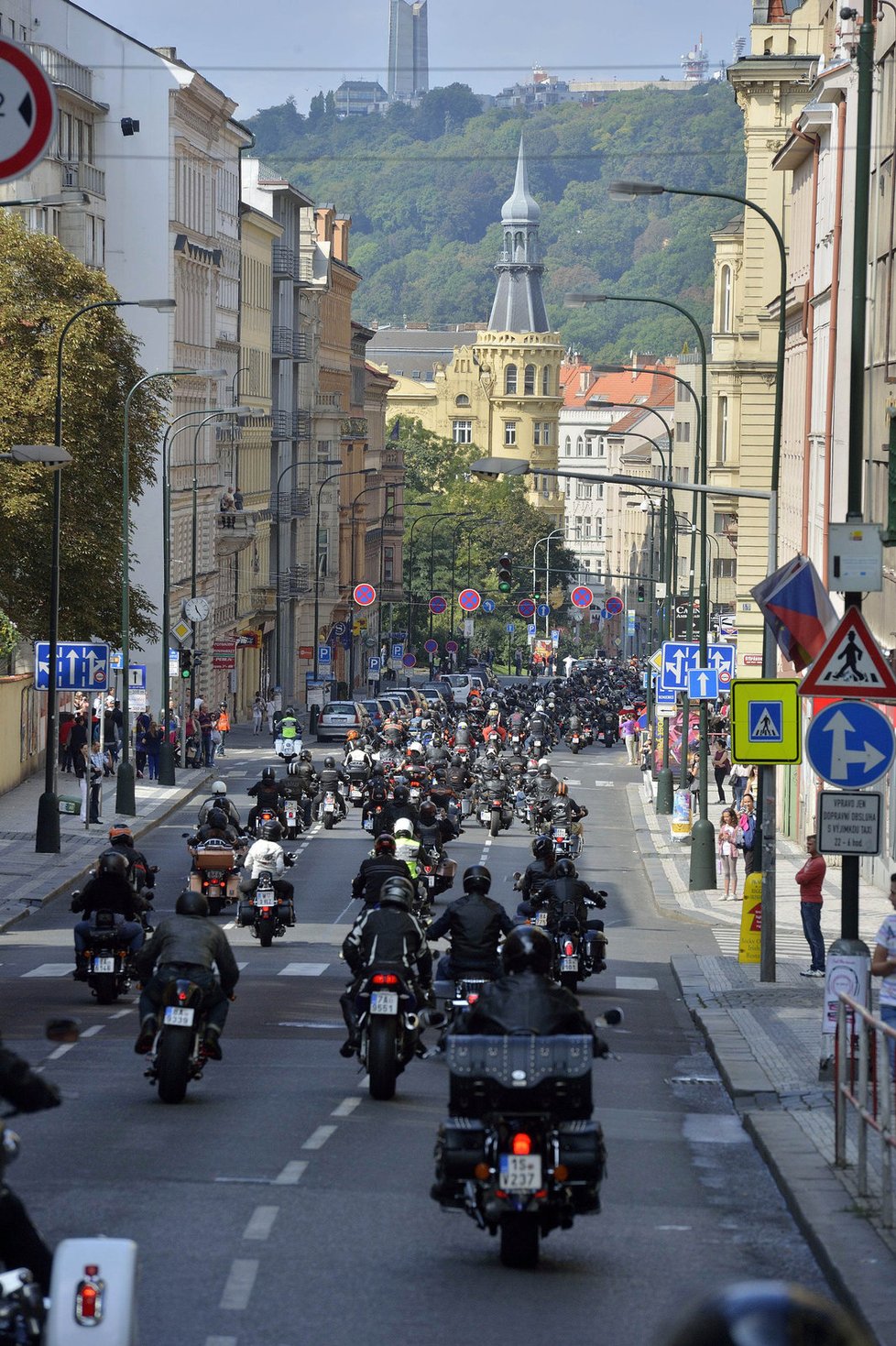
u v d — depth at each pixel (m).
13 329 139.75
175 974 44.09
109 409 145.62
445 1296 27.11
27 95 27.23
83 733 156.50
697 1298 12.93
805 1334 11.84
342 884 110.75
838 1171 34.94
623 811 170.50
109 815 140.88
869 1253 28.38
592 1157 29.33
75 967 68.38
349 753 168.75
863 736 44.94
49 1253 20.89
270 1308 26.12
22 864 111.69
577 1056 29.75
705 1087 49.44
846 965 46.12
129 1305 17.70
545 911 69.56
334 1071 49.91
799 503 161.00
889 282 106.81
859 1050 32.81
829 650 44.78
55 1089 22.14
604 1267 29.06
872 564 45.03
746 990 67.69
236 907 99.94
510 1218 28.55
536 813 139.12
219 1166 35.91
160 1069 43.41
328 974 74.94
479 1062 29.67
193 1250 29.23
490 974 48.53
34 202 89.50
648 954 84.50
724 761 170.50
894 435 102.81
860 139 47.38
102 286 143.12
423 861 91.38
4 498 136.25
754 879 77.50
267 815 101.62
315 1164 36.44
